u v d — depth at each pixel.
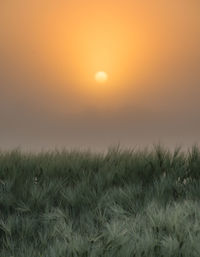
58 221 6.27
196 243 5.09
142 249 5.04
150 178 8.64
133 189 7.64
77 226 6.60
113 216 6.57
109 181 8.30
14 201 7.50
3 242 6.19
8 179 8.30
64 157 9.91
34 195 7.45
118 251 5.01
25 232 6.40
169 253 5.00
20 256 5.58
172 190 7.76
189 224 5.59
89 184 8.16
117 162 9.41
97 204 7.16
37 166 9.20
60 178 8.48
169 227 5.53
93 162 9.57
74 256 4.96
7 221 6.71
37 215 7.10
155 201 6.98
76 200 7.45
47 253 5.35
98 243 5.25
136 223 6.03
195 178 8.52
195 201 6.78
